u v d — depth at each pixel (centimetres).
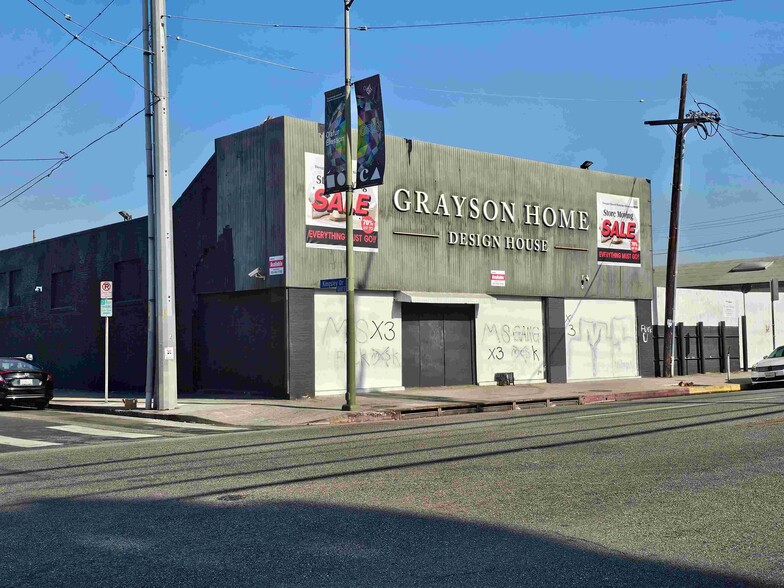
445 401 2102
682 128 3094
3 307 3475
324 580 533
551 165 2906
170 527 692
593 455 1077
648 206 3247
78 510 771
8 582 537
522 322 2795
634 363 3164
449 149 2605
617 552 598
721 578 536
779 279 5319
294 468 1010
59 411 2130
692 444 1172
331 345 2297
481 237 2672
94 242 2936
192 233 2502
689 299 3456
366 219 2366
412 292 2452
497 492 829
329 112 1956
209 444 1323
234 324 2372
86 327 2961
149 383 1981
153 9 1930
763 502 770
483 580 531
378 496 816
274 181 2223
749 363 3750
